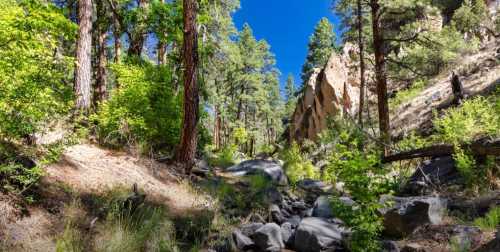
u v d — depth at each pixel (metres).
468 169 8.11
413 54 15.38
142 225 6.71
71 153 8.53
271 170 12.43
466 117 10.53
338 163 5.97
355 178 5.73
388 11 14.99
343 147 6.06
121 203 7.12
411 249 5.92
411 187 9.40
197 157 14.95
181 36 15.43
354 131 13.58
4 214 5.28
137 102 10.47
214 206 8.69
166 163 10.87
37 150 6.26
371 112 27.84
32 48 5.78
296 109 34.56
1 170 5.31
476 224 6.18
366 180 5.75
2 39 5.49
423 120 19.62
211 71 26.41
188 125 10.96
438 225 6.52
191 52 11.09
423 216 6.70
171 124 11.55
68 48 15.46
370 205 5.73
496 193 7.28
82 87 10.85
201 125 15.54
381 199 7.41
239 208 9.08
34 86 5.44
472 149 8.73
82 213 6.38
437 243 6.02
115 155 9.59
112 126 10.30
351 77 31.66
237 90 50.47
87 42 11.12
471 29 32.97
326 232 7.27
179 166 10.78
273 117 64.38
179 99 12.43
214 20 23.08
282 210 9.61
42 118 5.82
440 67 25.39
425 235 6.37
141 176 8.98
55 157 6.17
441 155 10.04
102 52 16.62
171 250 6.53
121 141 10.97
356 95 30.91
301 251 7.25
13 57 5.37
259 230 7.55
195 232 7.49
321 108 30.73
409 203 6.91
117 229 6.21
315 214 9.00
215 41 23.22
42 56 5.86
